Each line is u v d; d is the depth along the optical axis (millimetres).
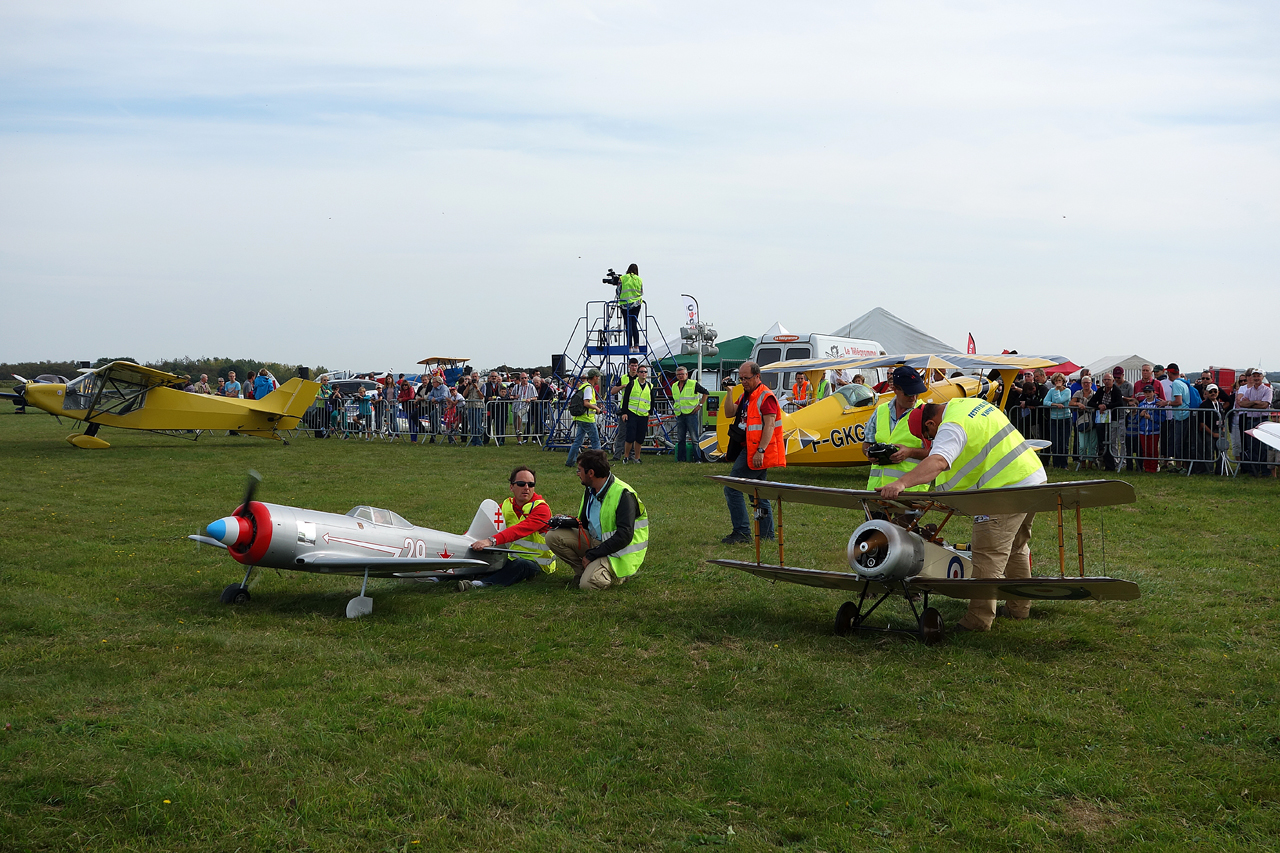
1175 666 4719
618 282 19891
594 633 5555
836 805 3244
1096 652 5016
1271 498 10570
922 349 26906
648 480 13000
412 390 22844
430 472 14273
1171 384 13977
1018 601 5730
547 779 3473
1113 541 8203
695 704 4312
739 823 3158
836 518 9641
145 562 7484
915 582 5070
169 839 2955
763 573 5867
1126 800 3250
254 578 6992
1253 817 3100
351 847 2943
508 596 6535
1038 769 3492
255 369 73062
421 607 6262
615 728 3994
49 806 3154
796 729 3973
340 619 5930
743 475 8117
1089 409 14180
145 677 4594
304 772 3463
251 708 4133
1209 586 6438
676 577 7000
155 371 18844
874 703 4270
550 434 19547
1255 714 4027
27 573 6934
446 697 4352
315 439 22906
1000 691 4410
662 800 3289
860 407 12977
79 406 18688
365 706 4215
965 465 5320
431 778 3438
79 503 10688
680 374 16094
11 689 4309
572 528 6895
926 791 3363
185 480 13016
